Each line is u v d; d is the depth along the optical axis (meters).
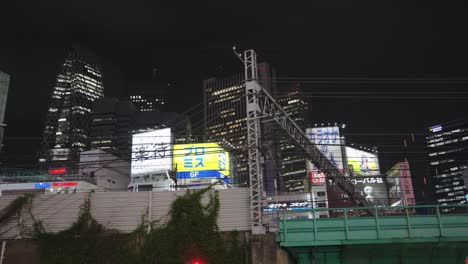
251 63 33.59
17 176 72.31
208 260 27.97
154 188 77.25
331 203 81.06
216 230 28.94
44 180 71.94
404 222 28.88
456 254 29.34
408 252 29.38
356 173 100.94
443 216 28.83
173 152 79.88
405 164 101.12
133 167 81.06
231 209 29.73
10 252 28.88
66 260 28.34
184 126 174.62
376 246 28.97
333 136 105.12
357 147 105.69
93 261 28.34
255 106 32.12
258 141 31.12
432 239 28.12
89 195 30.41
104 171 79.56
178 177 77.75
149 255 28.17
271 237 28.70
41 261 28.48
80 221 29.45
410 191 98.25
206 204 29.84
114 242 28.81
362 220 29.11
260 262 27.61
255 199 29.41
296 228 29.06
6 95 43.16
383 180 99.00
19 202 30.17
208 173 77.00
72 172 79.12
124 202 30.19
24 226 29.64
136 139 84.56
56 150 195.62
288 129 37.44
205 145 79.44
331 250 29.31
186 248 28.22
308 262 29.73
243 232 29.08
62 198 30.42
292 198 79.62
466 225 28.45
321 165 45.12
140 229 29.09
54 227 29.64
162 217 29.59
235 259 28.23
